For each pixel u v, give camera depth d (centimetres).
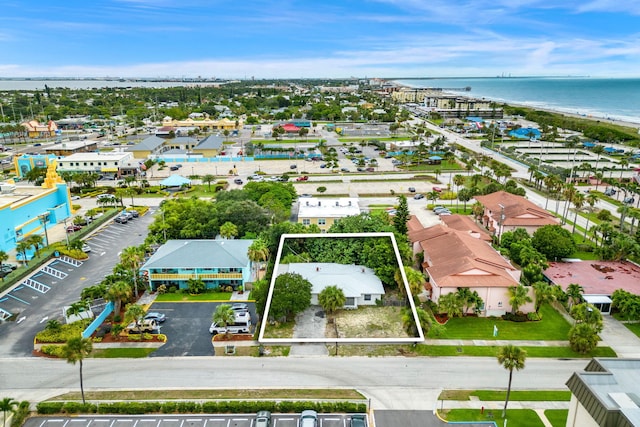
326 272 7819
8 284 8238
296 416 5125
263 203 11494
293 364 6072
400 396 5456
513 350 4847
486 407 5269
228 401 5250
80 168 17288
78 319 6975
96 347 6494
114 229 11538
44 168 16250
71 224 11712
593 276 8431
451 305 7019
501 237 9900
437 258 8219
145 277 8562
